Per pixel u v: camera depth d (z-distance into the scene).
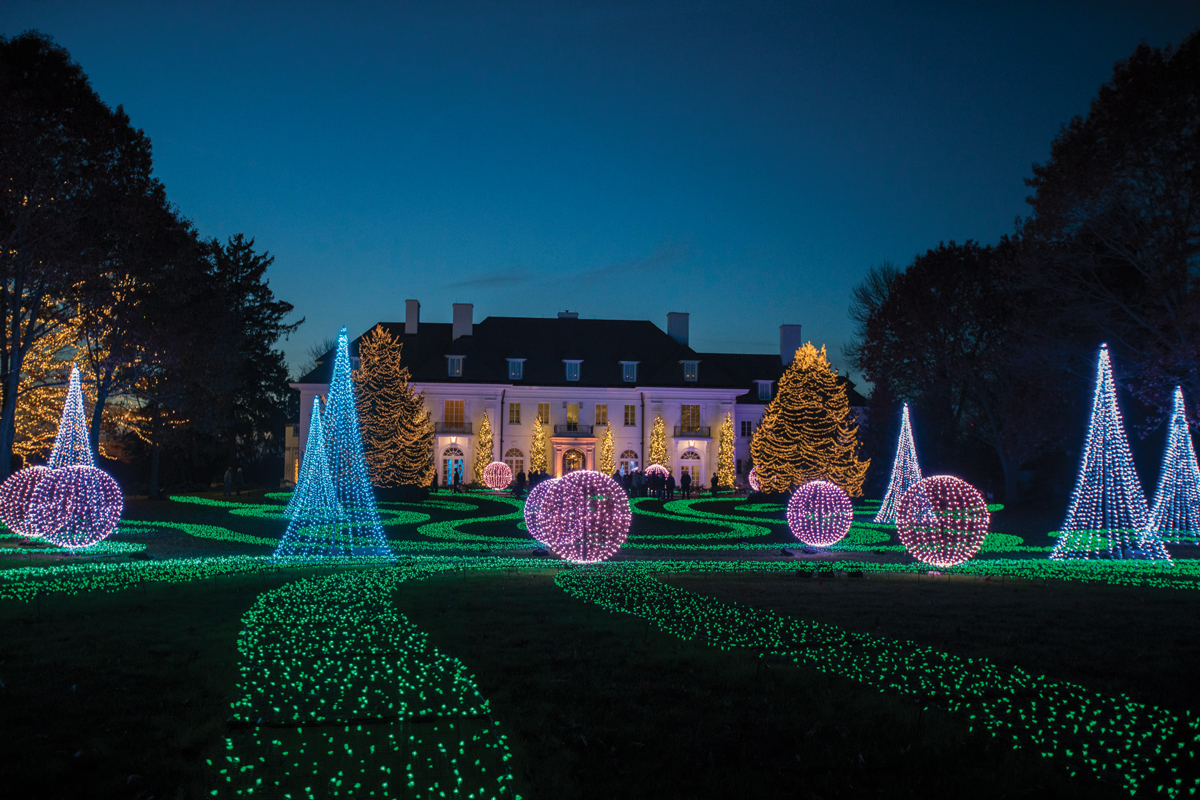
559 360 60.69
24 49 28.30
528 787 5.00
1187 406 25.88
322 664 7.68
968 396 47.94
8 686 6.73
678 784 5.11
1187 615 10.78
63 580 13.31
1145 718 6.45
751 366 65.62
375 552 19.66
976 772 5.38
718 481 57.50
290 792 4.96
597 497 17.11
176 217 34.09
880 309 46.16
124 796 4.83
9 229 27.28
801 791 5.08
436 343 60.75
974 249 42.88
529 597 11.80
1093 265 26.92
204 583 13.10
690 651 8.25
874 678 7.40
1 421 27.59
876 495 48.66
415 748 5.65
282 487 53.00
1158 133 24.03
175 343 33.19
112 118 30.69
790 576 14.97
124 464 52.47
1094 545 21.22
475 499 38.28
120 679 7.02
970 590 13.14
